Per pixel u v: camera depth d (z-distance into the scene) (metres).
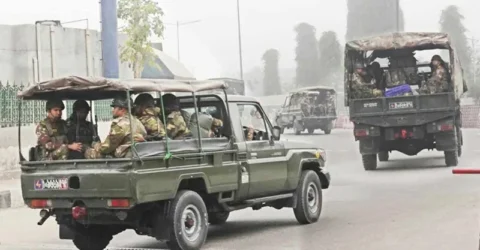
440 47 20.16
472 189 14.52
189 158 9.03
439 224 10.48
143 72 34.06
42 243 10.50
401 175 18.06
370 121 19.28
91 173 8.39
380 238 9.55
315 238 9.83
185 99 10.30
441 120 18.92
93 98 10.01
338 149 28.95
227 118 9.99
